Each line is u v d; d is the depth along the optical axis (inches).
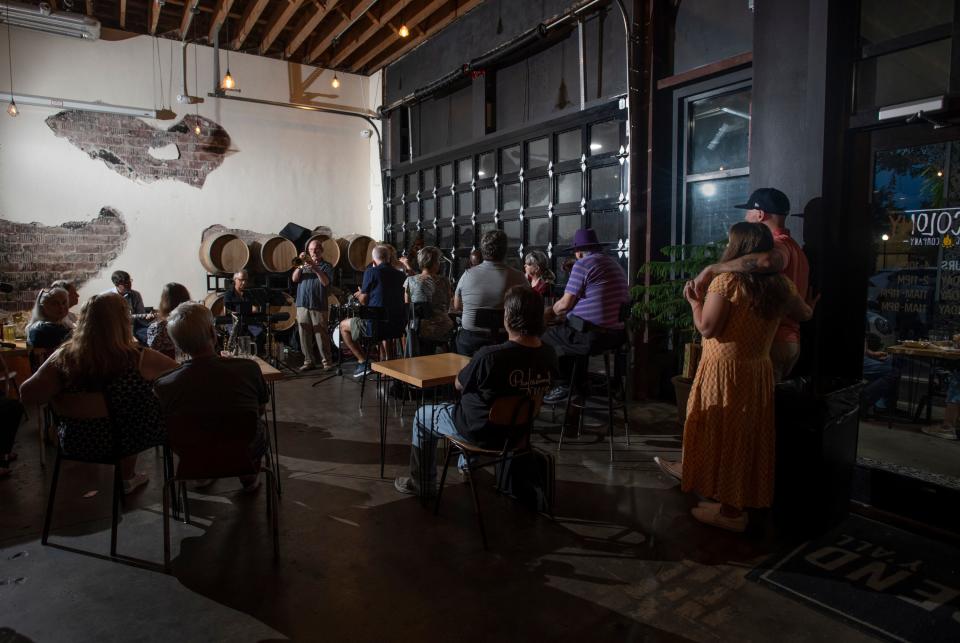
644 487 124.3
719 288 98.2
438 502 111.2
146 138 296.5
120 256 294.5
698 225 183.5
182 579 90.0
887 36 116.0
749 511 113.2
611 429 142.1
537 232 240.8
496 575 91.0
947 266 112.1
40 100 268.2
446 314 198.4
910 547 99.3
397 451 149.1
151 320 221.9
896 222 118.4
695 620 79.9
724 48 170.1
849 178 123.6
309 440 157.3
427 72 299.4
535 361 98.9
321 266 253.1
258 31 315.0
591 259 146.9
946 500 104.8
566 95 223.3
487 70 258.4
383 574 91.4
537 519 110.1
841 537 102.7
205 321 92.8
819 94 121.7
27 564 94.0
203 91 308.0
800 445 102.5
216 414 88.4
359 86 350.0
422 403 126.6
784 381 113.1
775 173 135.1
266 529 106.3
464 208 285.4
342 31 281.0
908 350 119.1
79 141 282.0
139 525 108.0
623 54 195.3
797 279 115.3
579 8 203.6
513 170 251.3
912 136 114.2
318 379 235.9
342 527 107.1
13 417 129.0
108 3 278.4
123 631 77.7
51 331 152.9
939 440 118.4
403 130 331.3
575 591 86.8
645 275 187.9
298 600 84.7
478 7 260.2
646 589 87.3
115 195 291.6
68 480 129.3
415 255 275.0
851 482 110.2
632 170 188.7
